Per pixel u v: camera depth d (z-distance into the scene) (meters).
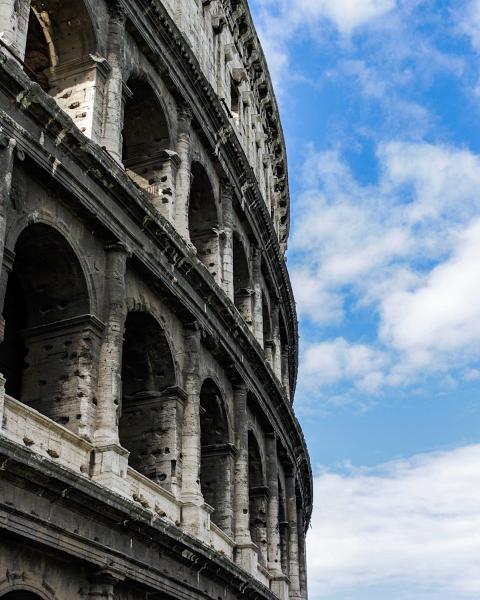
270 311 57.84
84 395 29.42
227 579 35.38
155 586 29.53
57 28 35.06
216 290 39.53
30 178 28.62
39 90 27.91
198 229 45.94
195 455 35.75
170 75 41.00
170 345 36.34
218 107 45.41
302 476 64.56
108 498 26.62
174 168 40.56
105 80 35.09
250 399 46.06
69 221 30.41
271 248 57.12
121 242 32.22
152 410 35.91
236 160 48.72
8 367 30.36
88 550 26.31
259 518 46.50
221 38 53.12
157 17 39.69
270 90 64.00
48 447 27.02
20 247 30.31
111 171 31.42
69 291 30.89
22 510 23.94
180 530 30.70
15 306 31.25
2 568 24.03
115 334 30.95
